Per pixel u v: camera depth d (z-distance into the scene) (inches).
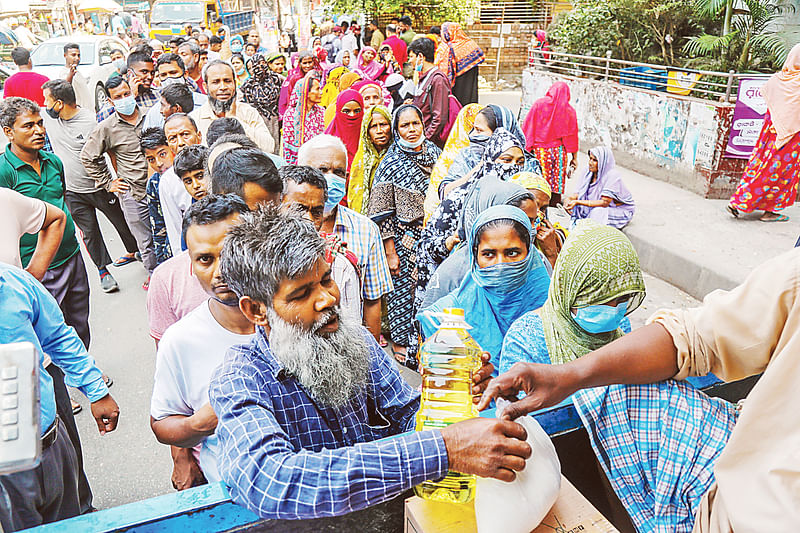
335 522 56.0
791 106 208.1
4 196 102.0
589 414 58.2
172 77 271.9
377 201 155.6
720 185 261.7
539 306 89.4
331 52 543.8
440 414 51.3
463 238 113.2
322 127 254.7
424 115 261.3
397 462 41.9
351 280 100.1
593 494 67.5
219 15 740.7
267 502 42.3
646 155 310.7
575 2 421.4
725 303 46.4
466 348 52.9
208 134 160.7
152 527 52.2
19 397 25.8
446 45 344.8
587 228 67.3
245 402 48.6
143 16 923.4
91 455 129.4
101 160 196.4
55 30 836.6
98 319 192.4
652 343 50.2
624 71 336.2
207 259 69.9
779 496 40.3
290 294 49.2
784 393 41.3
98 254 209.6
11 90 257.8
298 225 50.6
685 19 369.7
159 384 74.9
